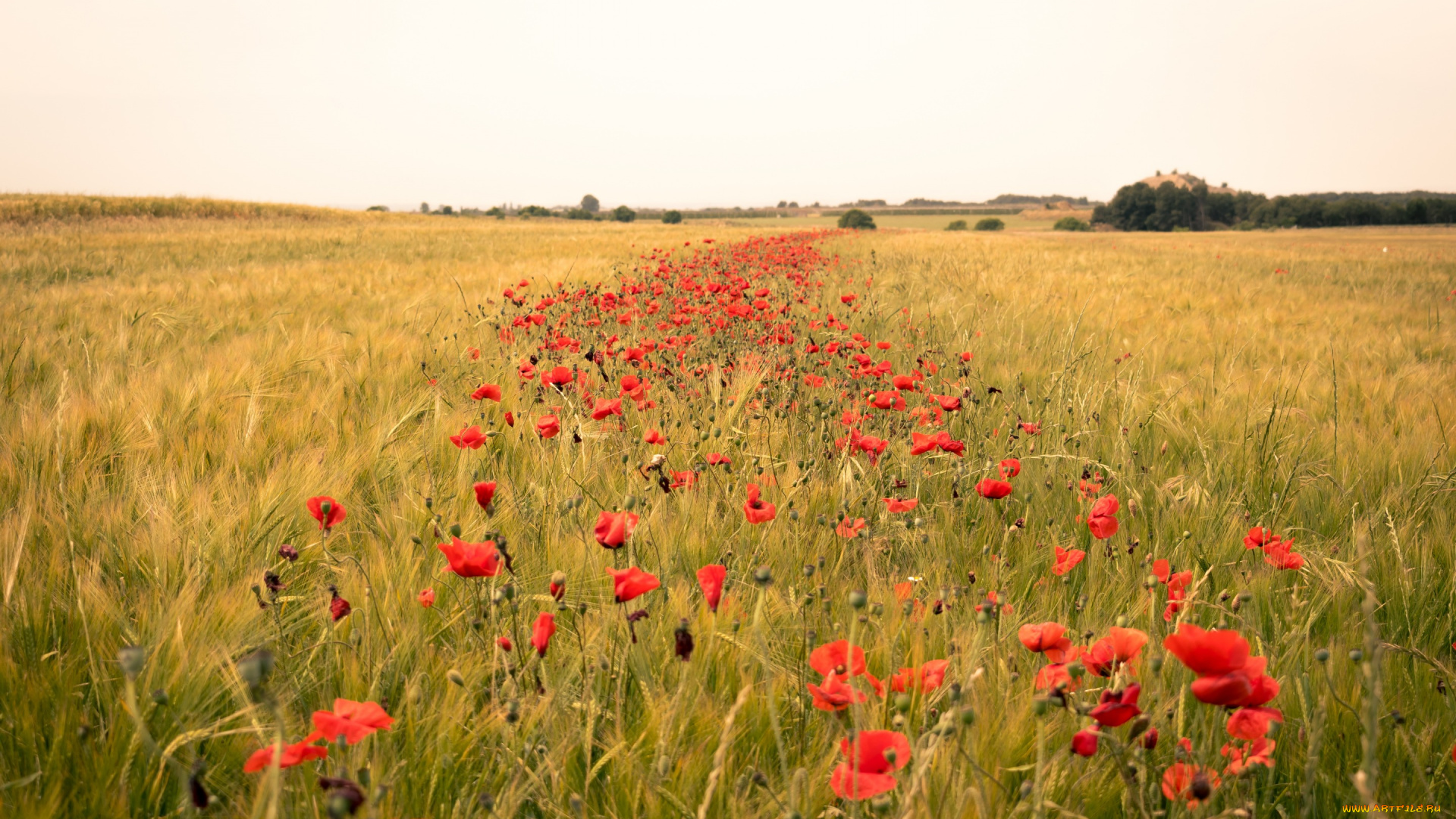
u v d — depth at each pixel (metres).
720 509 2.24
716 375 3.24
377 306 7.04
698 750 1.22
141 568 1.71
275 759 0.78
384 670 1.42
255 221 38.78
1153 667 1.13
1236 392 3.90
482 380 3.88
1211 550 2.08
